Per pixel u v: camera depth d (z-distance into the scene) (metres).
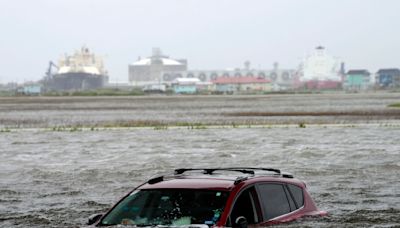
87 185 32.59
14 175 37.00
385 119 90.81
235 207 15.64
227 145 53.69
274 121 88.31
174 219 15.51
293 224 16.83
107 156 46.69
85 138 63.06
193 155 46.44
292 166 39.28
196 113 119.00
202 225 15.12
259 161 42.25
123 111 132.12
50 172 37.91
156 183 16.86
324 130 69.12
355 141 56.03
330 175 34.94
